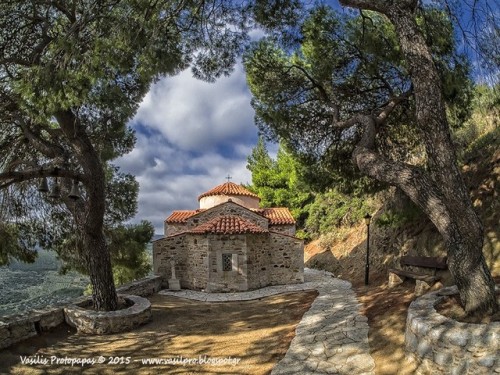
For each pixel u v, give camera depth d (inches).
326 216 952.3
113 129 429.1
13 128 410.9
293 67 436.5
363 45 396.8
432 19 372.2
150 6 284.7
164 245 667.4
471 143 525.7
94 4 289.7
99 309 381.1
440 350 209.3
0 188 307.7
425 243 450.9
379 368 241.4
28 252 498.6
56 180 347.6
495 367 182.2
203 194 821.9
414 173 265.1
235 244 625.3
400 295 396.2
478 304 228.7
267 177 1180.5
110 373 264.5
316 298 473.4
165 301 530.6
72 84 279.3
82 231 387.9
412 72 263.4
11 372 262.7
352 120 364.5
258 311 447.8
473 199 435.8
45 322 345.4
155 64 319.9
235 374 256.1
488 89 319.9
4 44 331.6
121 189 566.6
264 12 373.4
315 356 271.3
